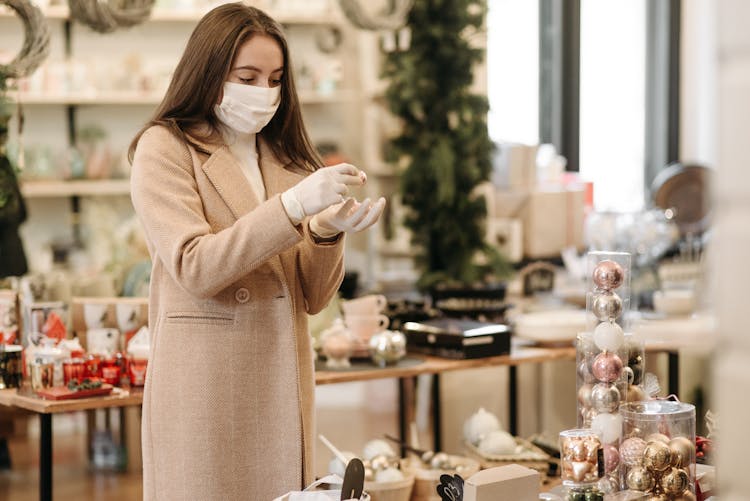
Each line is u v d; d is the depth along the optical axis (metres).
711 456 2.23
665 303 4.16
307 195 1.88
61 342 2.87
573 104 6.86
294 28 6.11
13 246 3.85
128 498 4.01
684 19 7.14
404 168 4.90
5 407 4.13
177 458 2.04
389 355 3.23
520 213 5.84
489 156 4.72
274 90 2.06
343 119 6.19
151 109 5.97
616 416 2.02
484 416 3.29
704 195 5.42
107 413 5.15
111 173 5.77
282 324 2.07
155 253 2.08
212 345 2.03
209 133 2.10
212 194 2.05
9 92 3.51
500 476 1.83
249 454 2.06
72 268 5.49
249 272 1.94
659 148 7.21
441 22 4.56
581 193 5.96
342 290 4.77
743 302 0.78
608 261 2.07
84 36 5.82
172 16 5.75
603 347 2.05
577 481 1.89
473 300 4.21
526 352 3.52
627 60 7.09
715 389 0.81
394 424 4.94
